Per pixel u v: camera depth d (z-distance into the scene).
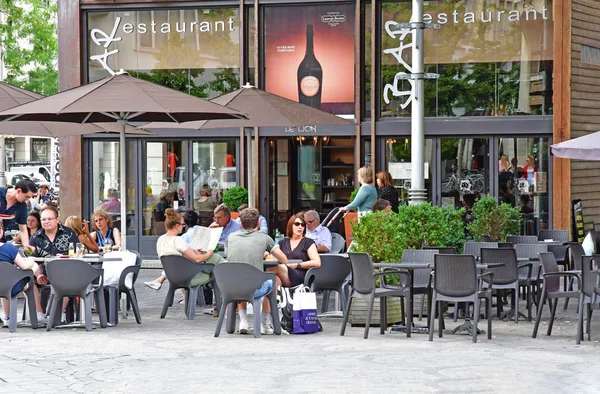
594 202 22.42
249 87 17.44
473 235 18.09
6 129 17.34
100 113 15.55
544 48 21.80
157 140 23.41
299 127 22.62
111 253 14.43
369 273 12.82
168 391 9.05
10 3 37.16
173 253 14.83
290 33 22.75
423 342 12.41
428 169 22.16
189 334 13.17
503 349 11.76
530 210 21.86
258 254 13.05
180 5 23.23
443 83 22.06
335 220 22.48
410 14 22.23
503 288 14.30
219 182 23.22
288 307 13.30
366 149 22.53
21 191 15.77
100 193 23.81
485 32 21.95
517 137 21.88
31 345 12.12
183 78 23.34
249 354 11.32
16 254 13.56
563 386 9.23
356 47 22.44
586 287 12.45
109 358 11.05
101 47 23.64
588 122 22.19
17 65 38.50
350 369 10.21
